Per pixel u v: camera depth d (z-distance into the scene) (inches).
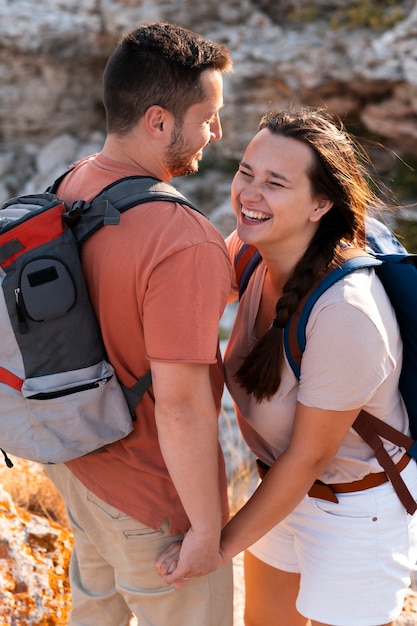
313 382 74.0
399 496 82.3
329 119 81.4
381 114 541.6
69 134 700.0
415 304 77.0
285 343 75.9
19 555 106.3
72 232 71.6
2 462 140.5
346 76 545.3
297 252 78.5
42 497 135.7
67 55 642.8
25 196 77.0
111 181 73.1
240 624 115.3
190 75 70.3
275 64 571.8
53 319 68.8
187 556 74.0
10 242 68.1
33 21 629.9
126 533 78.4
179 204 70.2
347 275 73.9
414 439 84.8
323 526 82.8
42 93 671.8
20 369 69.9
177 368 68.7
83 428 71.2
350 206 76.1
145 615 82.7
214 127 77.4
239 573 128.0
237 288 92.3
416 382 82.5
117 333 71.8
